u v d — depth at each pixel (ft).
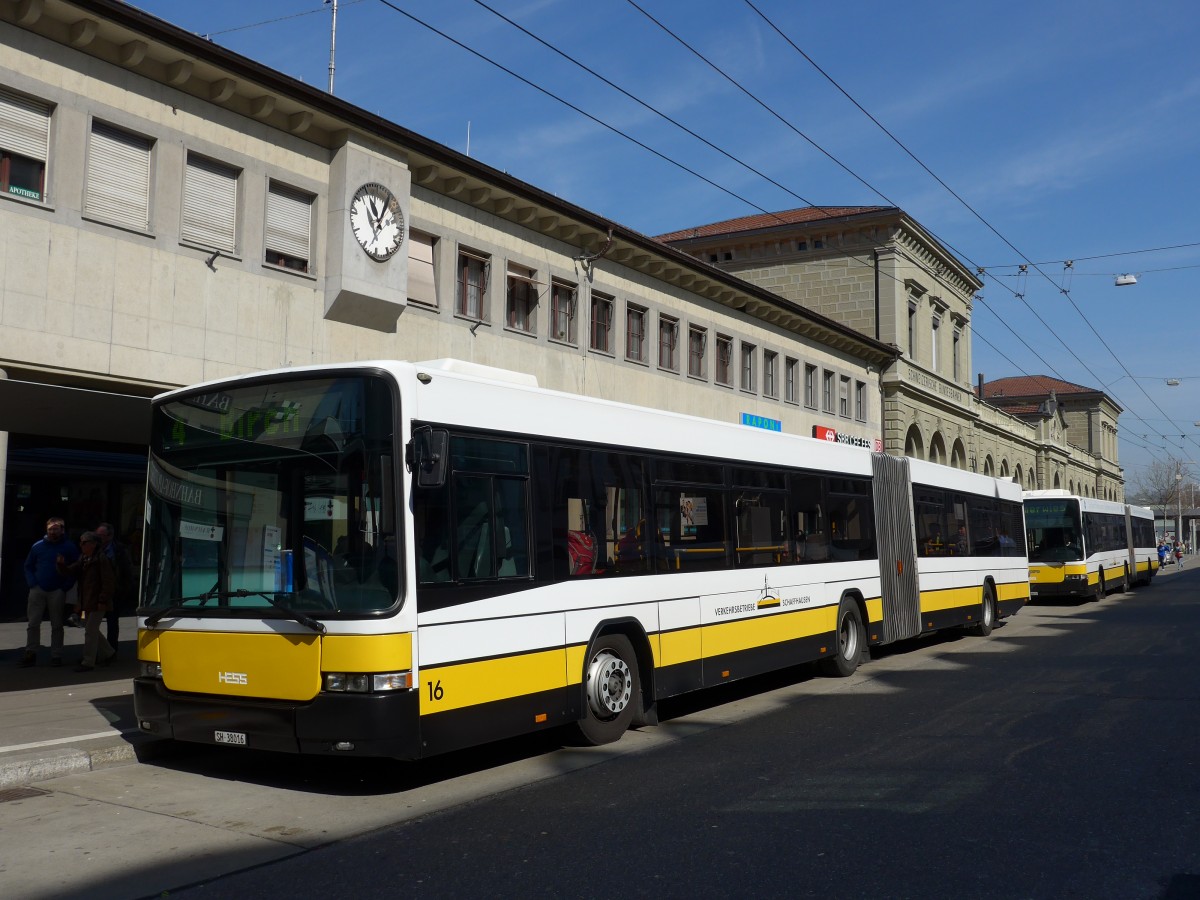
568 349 78.84
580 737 32.40
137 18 47.37
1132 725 34.81
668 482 36.32
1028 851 20.75
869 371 133.18
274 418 27.04
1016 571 76.38
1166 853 20.61
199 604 27.25
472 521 27.50
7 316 43.91
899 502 56.34
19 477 69.56
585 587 31.45
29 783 27.37
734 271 149.07
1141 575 140.15
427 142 63.00
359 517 25.40
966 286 168.14
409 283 64.90
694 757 30.50
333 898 18.53
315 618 25.13
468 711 26.55
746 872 19.53
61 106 46.24
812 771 28.14
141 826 23.38
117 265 48.06
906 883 18.86
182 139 51.21
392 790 26.81
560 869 19.86
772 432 43.98
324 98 56.29
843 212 146.72
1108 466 309.22
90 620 44.47
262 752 31.63
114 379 47.55
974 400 171.01
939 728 34.68
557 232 77.77
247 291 53.88
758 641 40.88
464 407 27.78
